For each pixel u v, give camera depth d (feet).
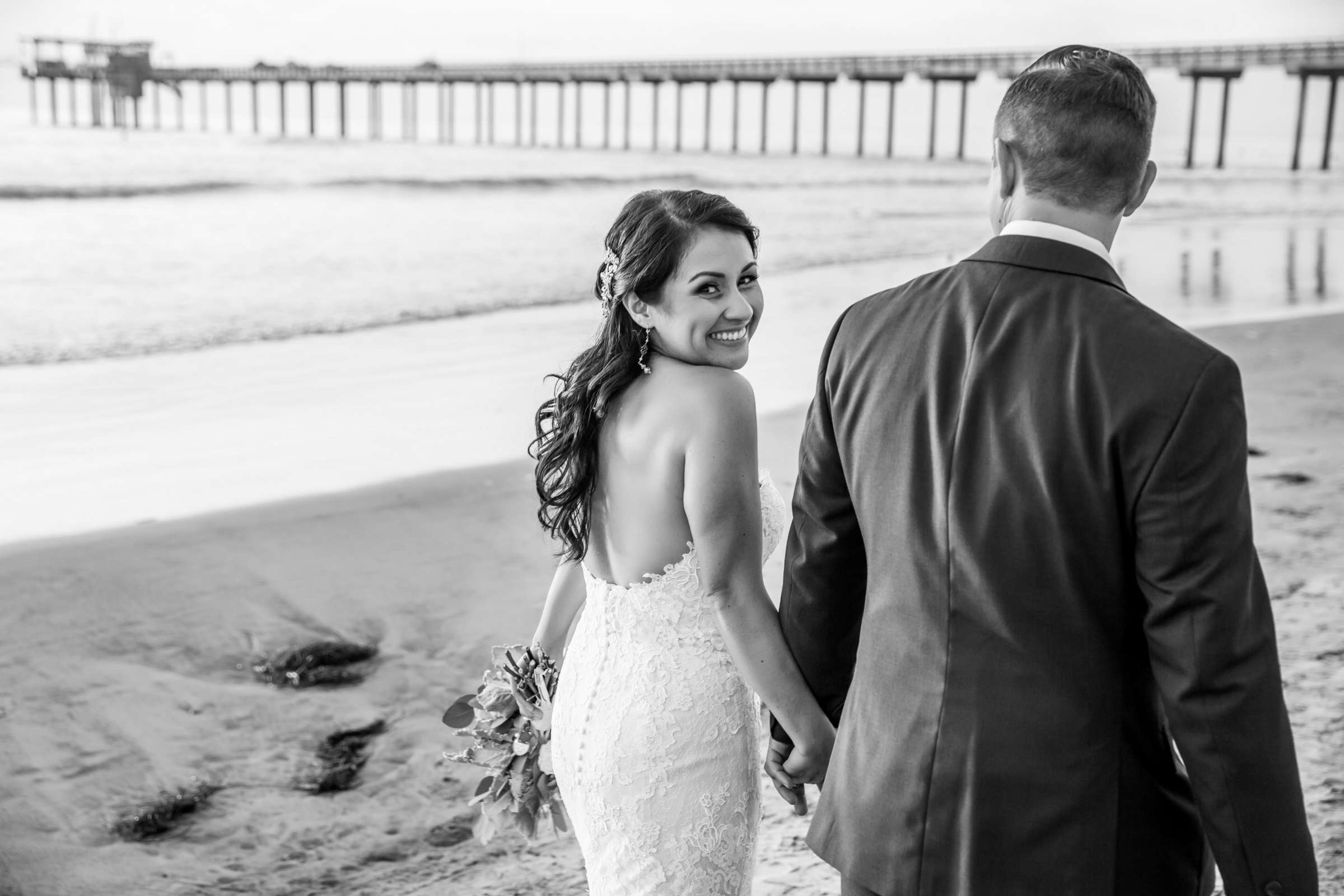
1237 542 4.76
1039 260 5.35
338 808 10.83
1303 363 30.86
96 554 16.81
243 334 38.83
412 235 68.28
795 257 62.54
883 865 5.48
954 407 5.33
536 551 17.43
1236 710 4.75
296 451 23.91
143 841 10.26
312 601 15.35
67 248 58.13
